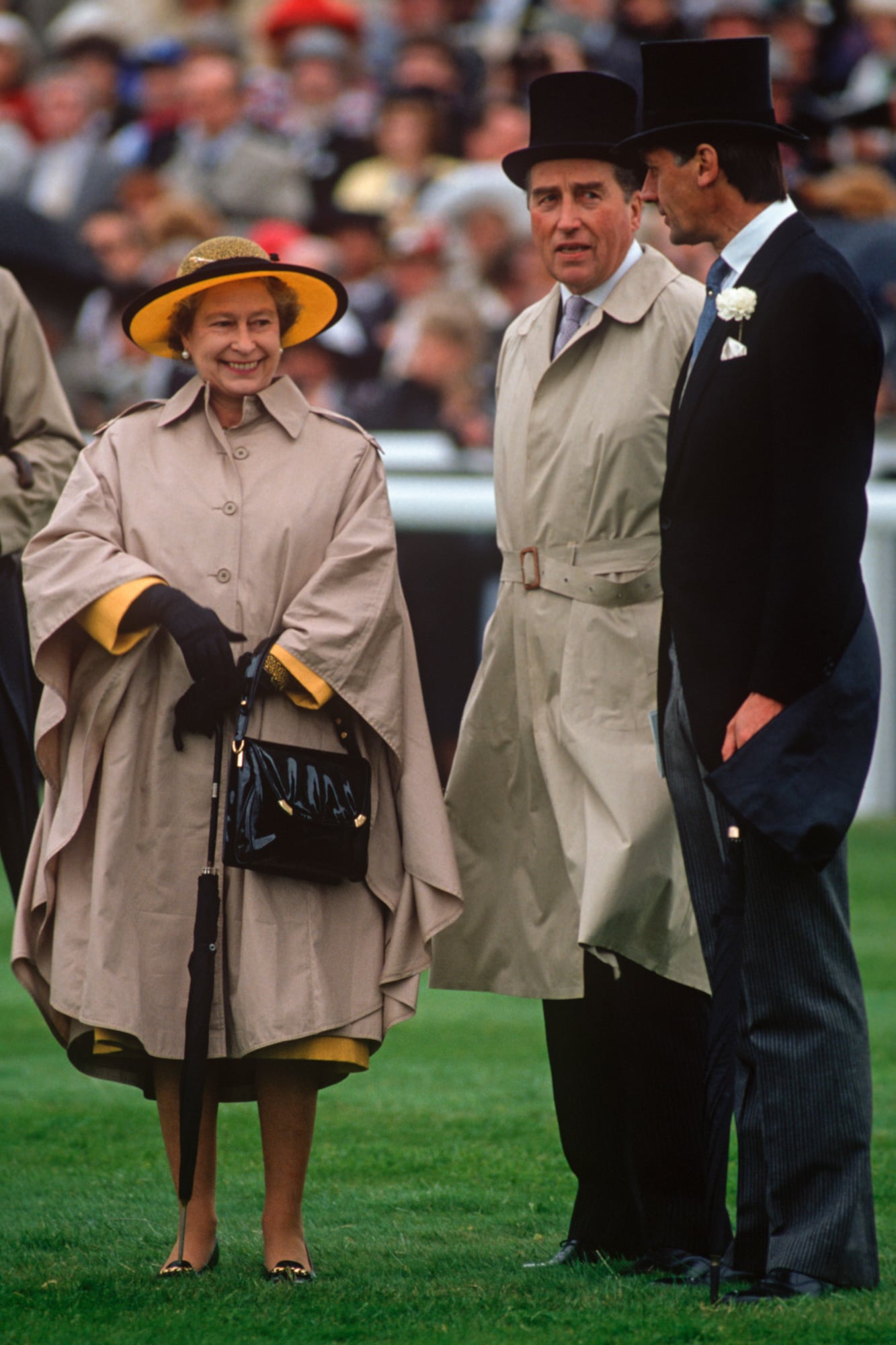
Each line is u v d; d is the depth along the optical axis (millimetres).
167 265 44281
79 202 49812
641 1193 16188
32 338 19859
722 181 15047
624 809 16203
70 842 16078
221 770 15859
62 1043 16422
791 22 49125
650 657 16641
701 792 15430
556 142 16641
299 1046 15656
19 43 54031
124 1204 18188
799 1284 14648
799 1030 14867
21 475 19328
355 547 16234
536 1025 26656
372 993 15992
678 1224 16062
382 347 42781
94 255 40656
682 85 15117
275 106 51188
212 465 16453
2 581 19141
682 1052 16172
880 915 33344
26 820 18984
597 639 16656
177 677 15977
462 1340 13781
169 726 15953
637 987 16234
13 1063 24453
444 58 52250
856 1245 14805
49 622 15898
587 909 15891
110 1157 20047
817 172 46531
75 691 16234
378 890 16141
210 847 15711
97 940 15672
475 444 40219
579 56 50344
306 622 15930
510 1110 21891
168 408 16641
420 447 40219
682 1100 16109
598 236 16688
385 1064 24250
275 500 16328
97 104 52781
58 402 19953
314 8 53844
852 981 15055
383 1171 19406
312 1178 19172
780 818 14289
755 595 14820
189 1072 15219
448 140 49688
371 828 16234
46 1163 19812
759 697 14500
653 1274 15812
